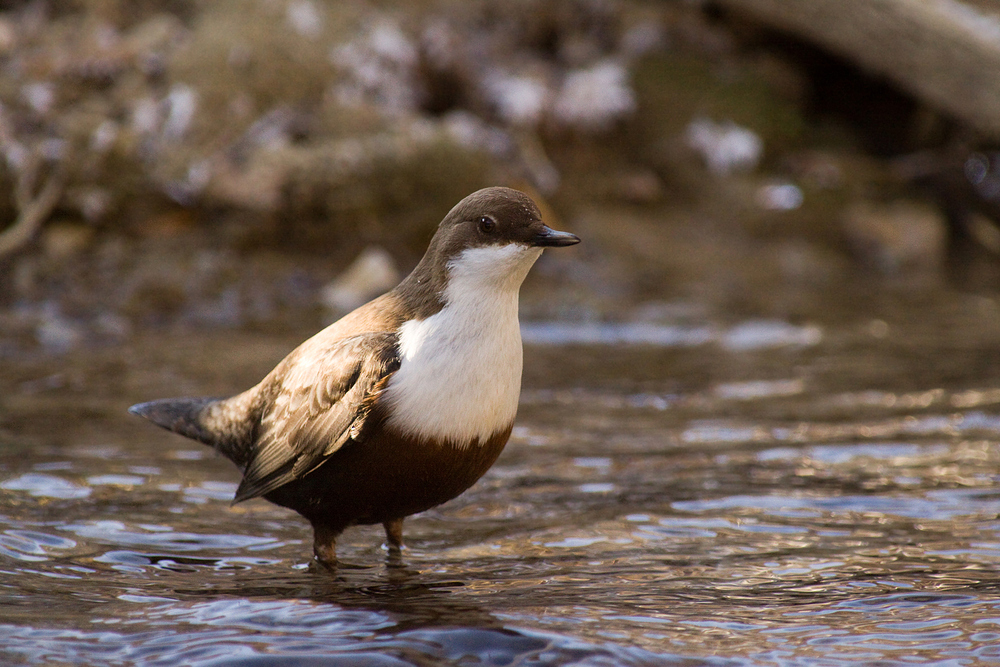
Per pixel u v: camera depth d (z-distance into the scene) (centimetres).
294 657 433
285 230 1521
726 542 611
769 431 885
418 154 1583
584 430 894
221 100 1573
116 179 1486
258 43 1616
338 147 1562
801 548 597
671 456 812
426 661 430
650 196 1802
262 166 1514
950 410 941
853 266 1766
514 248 562
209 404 670
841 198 1855
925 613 488
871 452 814
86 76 1590
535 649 440
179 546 606
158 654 437
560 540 621
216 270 1432
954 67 1742
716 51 1997
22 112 1536
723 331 1320
